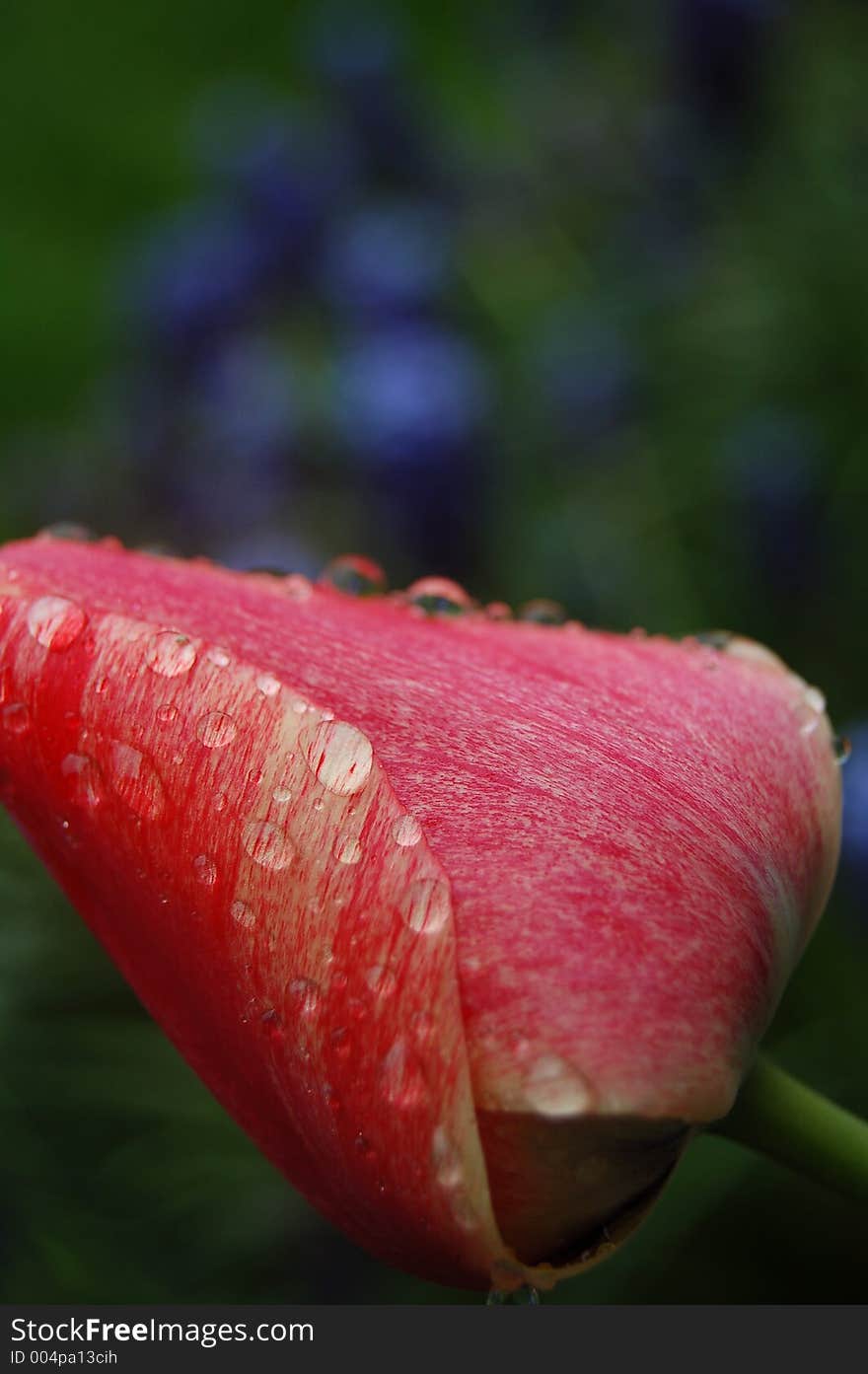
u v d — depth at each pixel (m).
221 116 0.54
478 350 0.44
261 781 0.17
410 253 0.43
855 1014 0.30
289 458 0.43
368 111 0.47
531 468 0.44
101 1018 0.32
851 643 0.37
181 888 0.17
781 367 0.43
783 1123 0.18
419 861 0.17
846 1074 0.30
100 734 0.17
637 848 0.17
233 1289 0.29
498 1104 0.16
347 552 0.42
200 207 0.54
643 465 0.43
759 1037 0.17
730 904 0.17
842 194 0.44
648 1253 0.28
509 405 0.44
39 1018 0.32
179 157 0.79
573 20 0.51
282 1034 0.17
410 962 0.16
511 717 0.18
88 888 0.18
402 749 0.17
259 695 0.17
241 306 0.45
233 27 0.89
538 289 0.49
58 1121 0.32
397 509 0.38
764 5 0.43
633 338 0.44
